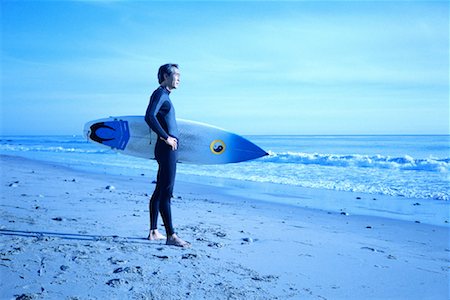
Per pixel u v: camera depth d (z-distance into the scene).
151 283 2.51
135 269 2.74
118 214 4.96
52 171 12.37
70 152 28.11
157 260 3.00
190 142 4.63
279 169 15.24
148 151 4.55
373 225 5.46
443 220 5.93
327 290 2.59
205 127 4.68
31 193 6.56
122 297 2.26
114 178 10.77
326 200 7.97
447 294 2.59
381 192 9.21
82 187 8.03
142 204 5.91
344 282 2.77
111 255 3.06
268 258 3.29
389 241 4.42
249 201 7.59
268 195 8.57
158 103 3.38
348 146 38.41
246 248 3.59
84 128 4.66
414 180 11.30
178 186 9.95
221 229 4.46
